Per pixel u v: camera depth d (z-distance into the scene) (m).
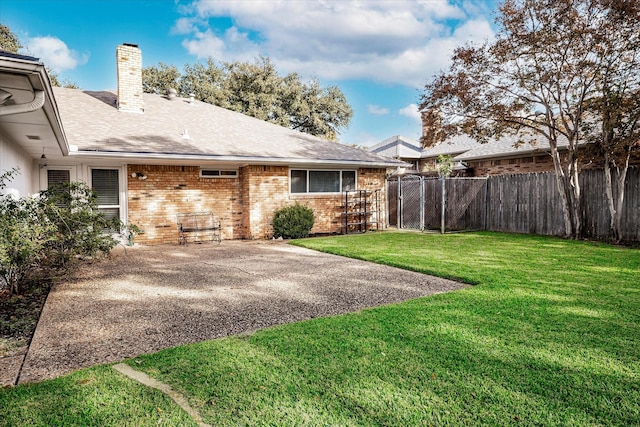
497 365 3.09
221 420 2.38
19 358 3.47
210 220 12.34
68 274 7.01
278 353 3.35
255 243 11.39
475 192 14.31
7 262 4.70
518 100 11.22
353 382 2.83
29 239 4.94
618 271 6.59
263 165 12.30
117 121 11.58
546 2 9.78
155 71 28.86
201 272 7.26
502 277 6.19
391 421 2.36
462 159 18.12
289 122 29.14
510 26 10.37
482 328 3.91
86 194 7.10
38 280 6.48
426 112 12.19
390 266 7.55
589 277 6.15
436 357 3.24
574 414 2.43
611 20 9.22
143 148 9.98
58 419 2.39
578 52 9.87
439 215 14.84
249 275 6.94
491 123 11.78
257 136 13.54
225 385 2.80
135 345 3.71
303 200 13.12
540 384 2.79
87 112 11.70
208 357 3.28
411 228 14.98
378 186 14.67
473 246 9.83
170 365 3.13
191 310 4.84
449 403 2.55
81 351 3.57
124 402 2.58
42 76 3.43
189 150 10.59
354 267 7.50
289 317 4.54
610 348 3.40
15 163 7.28
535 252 8.77
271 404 2.55
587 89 10.30
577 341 3.55
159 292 5.77
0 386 2.89
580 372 2.97
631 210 10.36
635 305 4.63
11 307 5.03
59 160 10.27
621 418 2.39
